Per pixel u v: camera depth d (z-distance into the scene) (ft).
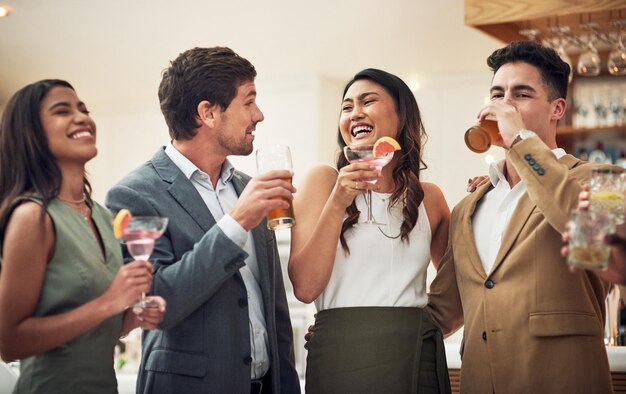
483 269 7.55
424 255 8.02
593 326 7.06
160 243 7.40
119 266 6.85
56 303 6.27
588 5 11.98
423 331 7.73
